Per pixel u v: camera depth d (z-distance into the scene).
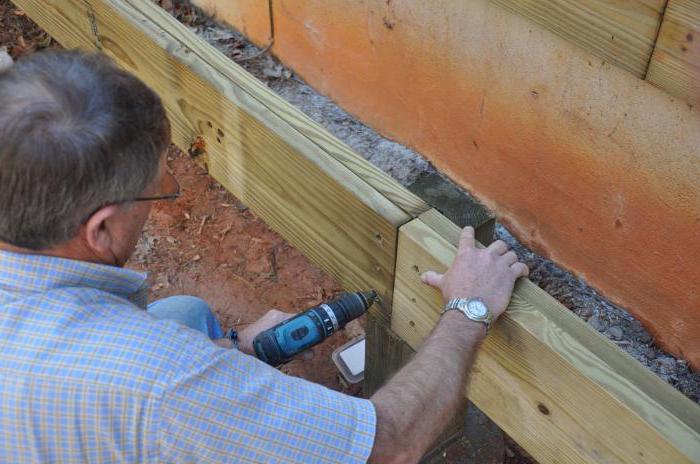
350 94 3.28
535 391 1.41
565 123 2.28
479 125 2.65
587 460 1.38
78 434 1.18
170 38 2.00
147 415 1.16
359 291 1.77
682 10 1.42
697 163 1.93
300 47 3.42
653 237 2.18
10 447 1.19
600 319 2.45
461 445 2.51
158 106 1.26
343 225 1.67
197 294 3.14
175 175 3.63
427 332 1.61
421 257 1.48
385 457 1.28
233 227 3.41
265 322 2.18
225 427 1.20
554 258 2.63
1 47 4.16
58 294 1.22
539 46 2.22
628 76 1.99
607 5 1.57
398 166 3.05
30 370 1.16
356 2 2.93
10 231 1.17
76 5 2.35
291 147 1.68
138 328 1.20
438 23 2.58
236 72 1.89
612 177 2.21
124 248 1.34
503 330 1.42
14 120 1.10
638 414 1.19
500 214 2.78
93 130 1.12
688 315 2.20
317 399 1.26
